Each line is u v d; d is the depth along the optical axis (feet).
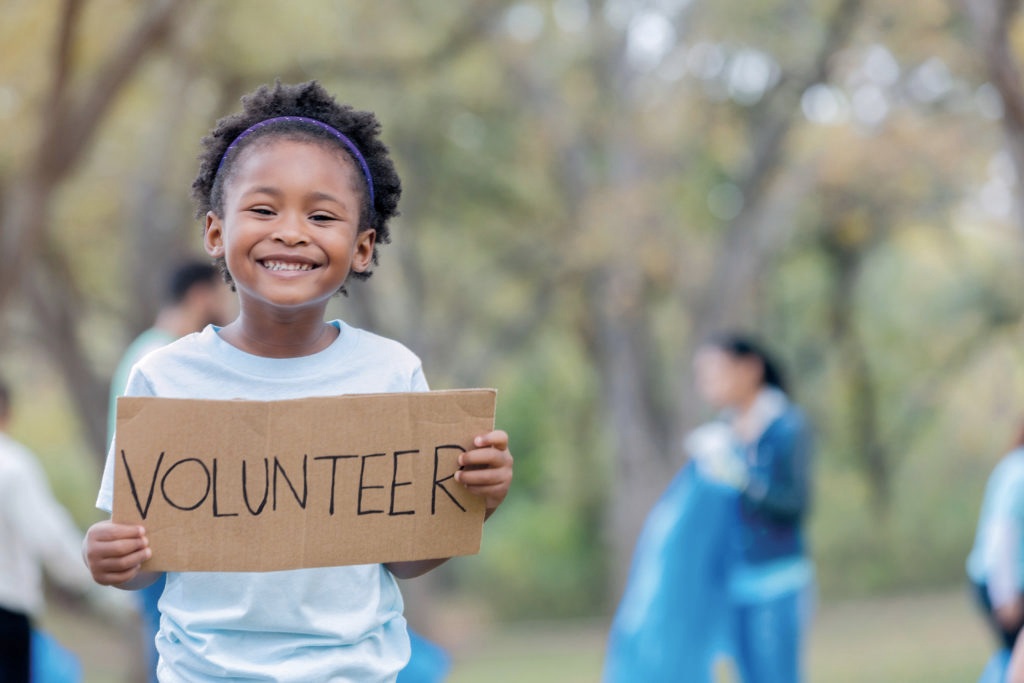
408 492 9.25
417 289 68.54
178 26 40.47
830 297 72.90
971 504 89.92
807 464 23.95
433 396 9.29
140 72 46.32
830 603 82.38
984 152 53.01
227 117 9.88
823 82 53.31
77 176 53.36
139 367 9.43
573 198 60.23
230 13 44.93
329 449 9.09
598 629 82.53
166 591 9.39
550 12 58.08
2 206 43.70
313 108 9.89
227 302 19.29
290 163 9.17
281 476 9.02
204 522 8.92
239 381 9.37
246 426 8.97
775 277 70.38
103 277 61.00
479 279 70.69
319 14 47.24
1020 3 29.50
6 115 42.83
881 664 43.04
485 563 90.33
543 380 90.38
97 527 8.83
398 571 9.88
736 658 24.25
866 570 89.15
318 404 9.07
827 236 64.49
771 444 23.79
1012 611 19.57
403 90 56.03
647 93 57.52
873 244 65.87
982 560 20.22
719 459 24.25
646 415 62.34
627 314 60.18
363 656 9.26
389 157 10.16
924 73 50.03
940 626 59.67
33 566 19.61
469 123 61.00
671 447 61.87
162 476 8.89
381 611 9.50
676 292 60.29
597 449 90.48
